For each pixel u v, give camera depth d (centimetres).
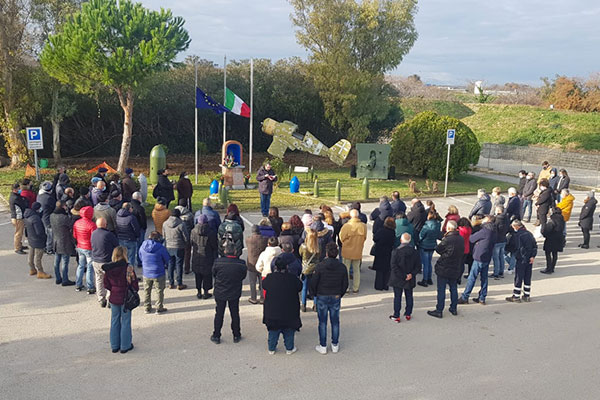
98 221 845
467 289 936
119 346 701
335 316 712
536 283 1066
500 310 908
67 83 2334
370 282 1045
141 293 939
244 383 628
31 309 845
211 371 656
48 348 709
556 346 759
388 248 961
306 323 837
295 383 632
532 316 880
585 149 3806
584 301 959
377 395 608
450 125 2369
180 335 765
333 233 1016
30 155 2414
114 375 639
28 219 962
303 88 3428
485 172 2914
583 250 1341
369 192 2027
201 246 887
